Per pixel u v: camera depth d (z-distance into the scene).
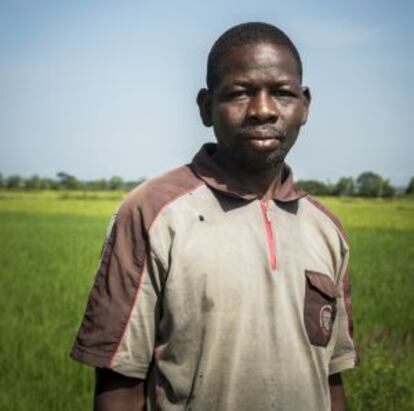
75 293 12.55
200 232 2.17
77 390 7.01
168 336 2.18
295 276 2.26
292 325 2.21
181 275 2.13
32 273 15.51
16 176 110.56
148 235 2.16
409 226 35.25
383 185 82.75
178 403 2.16
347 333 2.59
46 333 9.05
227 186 2.25
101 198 78.50
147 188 2.27
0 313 10.55
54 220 40.06
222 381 2.12
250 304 2.15
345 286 2.58
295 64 2.33
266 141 2.24
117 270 2.21
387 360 6.14
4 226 33.69
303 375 2.22
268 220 2.30
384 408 5.52
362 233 30.50
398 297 12.61
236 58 2.26
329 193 83.62
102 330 2.20
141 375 2.22
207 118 2.44
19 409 6.41
